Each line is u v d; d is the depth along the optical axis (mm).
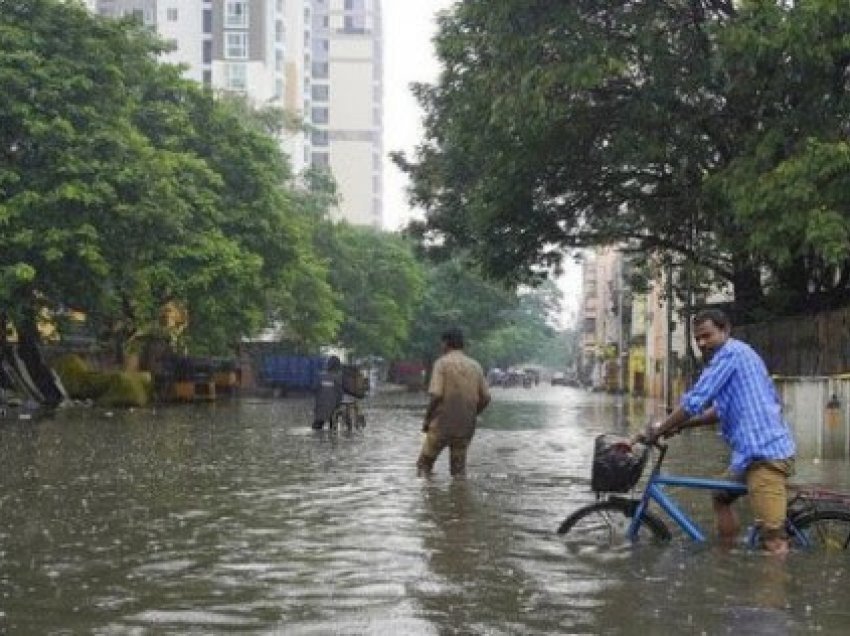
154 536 8938
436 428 13516
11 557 7984
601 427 26531
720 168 19719
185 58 104625
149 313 37562
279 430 23438
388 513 10242
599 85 18625
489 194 22734
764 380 7914
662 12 18594
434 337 79312
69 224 29875
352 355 66688
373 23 143625
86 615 6184
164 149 37031
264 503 10984
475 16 18688
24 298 30406
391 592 6762
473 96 19609
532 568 7457
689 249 25625
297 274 47125
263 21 103875
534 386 109062
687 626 5883
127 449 17734
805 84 17109
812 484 12688
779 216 15977
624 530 8656
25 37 30172
